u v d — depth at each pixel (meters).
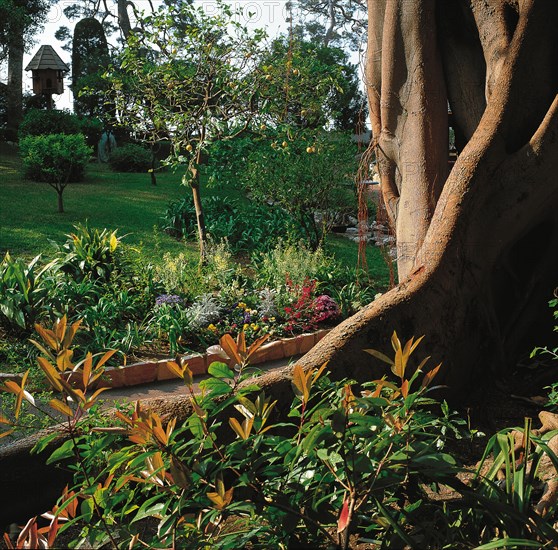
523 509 2.72
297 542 2.70
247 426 2.67
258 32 10.39
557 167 5.45
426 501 3.36
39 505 3.88
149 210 14.92
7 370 6.66
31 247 10.91
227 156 14.40
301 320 8.94
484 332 5.43
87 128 25.69
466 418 5.09
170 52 10.66
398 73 6.67
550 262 5.80
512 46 5.79
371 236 14.75
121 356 7.34
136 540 2.75
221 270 9.90
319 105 11.11
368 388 4.54
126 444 3.54
